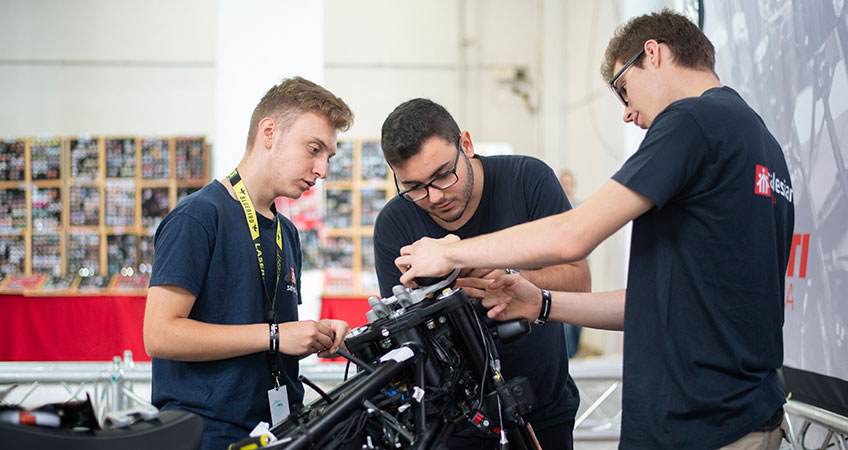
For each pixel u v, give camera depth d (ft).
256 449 3.26
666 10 4.45
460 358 4.37
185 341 4.38
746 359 3.78
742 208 3.76
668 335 3.87
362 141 18.63
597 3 22.15
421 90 26.78
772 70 6.91
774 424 3.89
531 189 5.57
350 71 26.63
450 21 26.84
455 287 4.62
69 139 17.52
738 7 7.43
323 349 4.82
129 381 9.67
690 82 4.18
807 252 6.55
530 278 5.38
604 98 21.35
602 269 21.97
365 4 26.61
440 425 4.16
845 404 6.05
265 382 4.82
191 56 25.36
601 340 22.71
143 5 25.26
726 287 3.78
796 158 6.63
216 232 4.73
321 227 16.84
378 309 4.30
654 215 3.98
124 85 25.21
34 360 15.81
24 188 17.38
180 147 17.60
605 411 13.53
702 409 3.75
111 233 17.34
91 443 2.93
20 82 24.90
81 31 25.07
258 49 13.78
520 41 26.96
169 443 3.19
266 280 4.98
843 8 5.90
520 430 4.61
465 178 5.06
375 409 3.69
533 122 26.96
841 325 6.08
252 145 5.01
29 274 17.11
